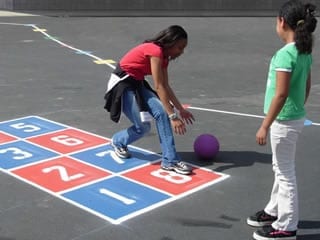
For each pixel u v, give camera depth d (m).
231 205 4.70
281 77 3.57
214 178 5.30
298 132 3.81
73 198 4.80
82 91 9.20
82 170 5.47
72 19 19.34
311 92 9.34
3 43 14.41
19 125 7.07
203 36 15.75
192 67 11.65
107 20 18.94
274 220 4.21
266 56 13.05
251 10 22.09
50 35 15.87
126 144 5.74
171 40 4.98
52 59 12.30
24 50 13.42
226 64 12.04
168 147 5.36
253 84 10.07
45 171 5.44
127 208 4.61
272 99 3.65
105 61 12.17
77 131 6.83
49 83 9.81
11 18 19.62
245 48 14.05
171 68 11.48
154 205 4.67
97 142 6.39
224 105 8.39
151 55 5.00
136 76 5.29
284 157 3.84
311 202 4.78
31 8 22.36
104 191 4.95
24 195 4.86
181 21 18.61
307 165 5.71
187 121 5.72
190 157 5.91
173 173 5.39
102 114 7.68
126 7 22.36
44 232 4.18
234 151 6.12
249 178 5.32
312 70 11.41
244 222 4.36
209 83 10.11
